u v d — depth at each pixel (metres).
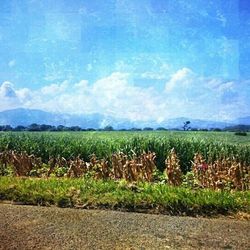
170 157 7.72
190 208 5.10
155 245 3.94
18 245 3.89
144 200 5.27
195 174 7.51
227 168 7.52
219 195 5.40
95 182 6.23
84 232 4.23
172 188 5.76
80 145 9.64
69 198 5.43
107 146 9.56
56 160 8.91
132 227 4.41
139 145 9.44
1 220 4.57
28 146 9.84
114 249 3.83
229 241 4.09
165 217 4.80
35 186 5.92
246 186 6.82
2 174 8.38
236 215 5.01
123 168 7.36
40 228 4.33
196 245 3.97
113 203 5.27
